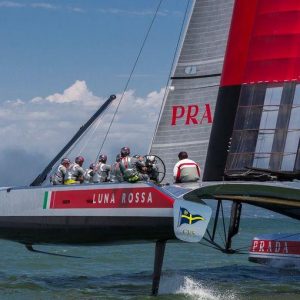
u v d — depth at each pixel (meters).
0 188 45.31
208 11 48.19
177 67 48.59
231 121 44.78
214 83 47.25
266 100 43.69
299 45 43.28
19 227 43.75
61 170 45.56
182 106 48.06
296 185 37.62
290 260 52.47
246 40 44.75
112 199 39.22
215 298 40.91
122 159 41.50
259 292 43.53
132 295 41.44
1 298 40.56
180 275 51.88
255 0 44.66
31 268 57.97
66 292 42.84
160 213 37.19
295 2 43.53
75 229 40.69
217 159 44.91
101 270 57.00
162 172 45.19
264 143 43.25
